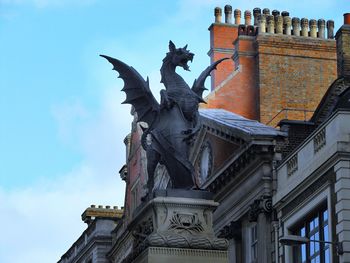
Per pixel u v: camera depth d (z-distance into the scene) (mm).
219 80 90500
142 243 35000
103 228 107625
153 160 36312
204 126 76438
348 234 58625
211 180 74812
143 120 37312
